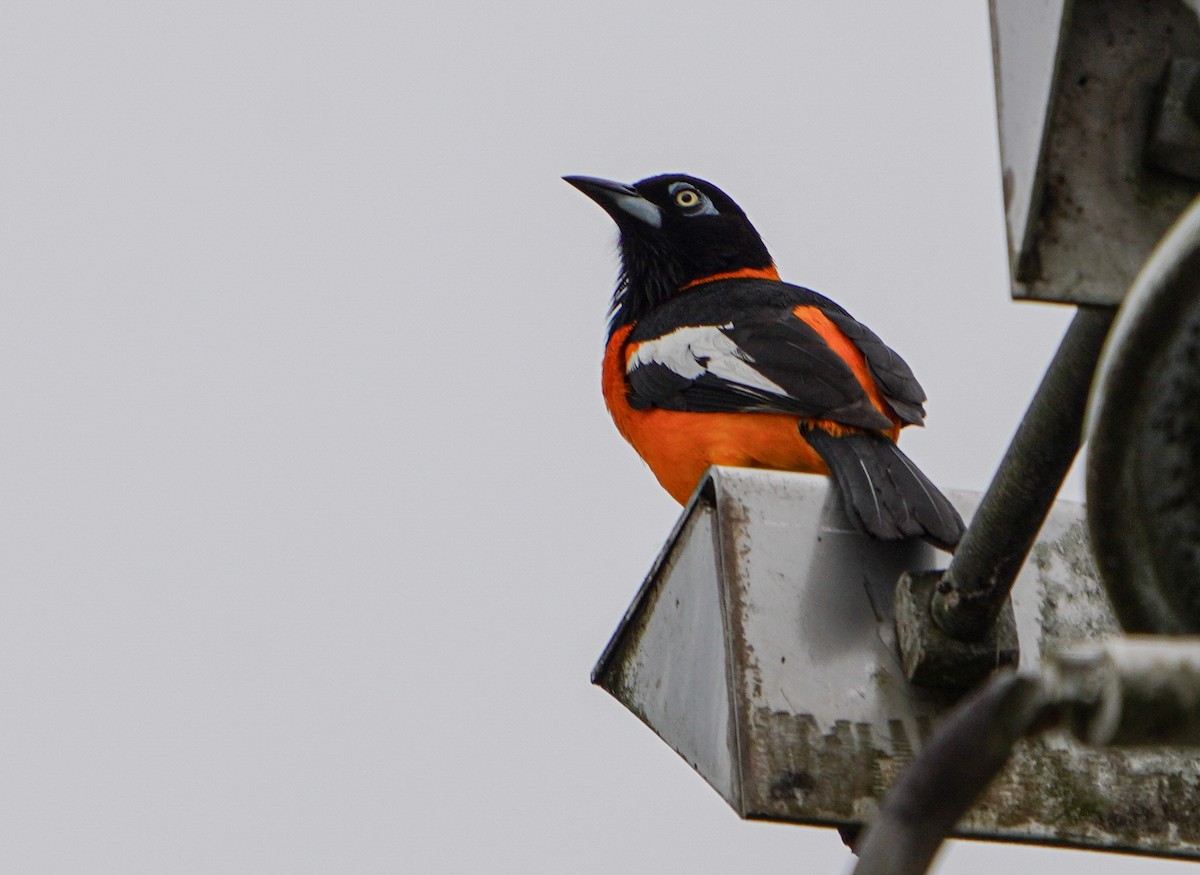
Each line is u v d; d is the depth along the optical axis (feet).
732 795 29.37
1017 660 30.17
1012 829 30.17
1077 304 22.35
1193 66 22.40
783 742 29.60
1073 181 22.50
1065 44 21.59
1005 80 22.74
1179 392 18.58
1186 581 19.33
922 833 15.78
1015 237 22.29
